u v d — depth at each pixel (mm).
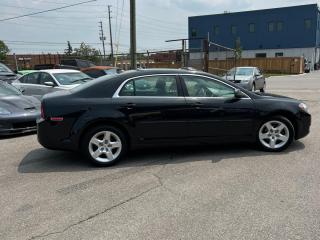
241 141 6344
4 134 8047
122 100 5816
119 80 5941
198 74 6184
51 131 5723
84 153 5758
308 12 59031
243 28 64812
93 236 3561
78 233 3627
